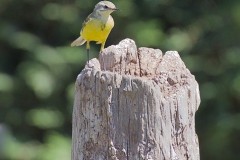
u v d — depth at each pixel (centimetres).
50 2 1745
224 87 1648
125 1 1677
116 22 1670
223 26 1695
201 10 1734
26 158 1590
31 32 1731
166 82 625
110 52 654
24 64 1647
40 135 1677
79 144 618
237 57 1666
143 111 595
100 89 602
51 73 1647
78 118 618
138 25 1656
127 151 600
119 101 598
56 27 1730
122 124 599
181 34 1691
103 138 605
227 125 1622
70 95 1622
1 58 1703
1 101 1678
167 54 665
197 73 1664
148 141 598
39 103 1684
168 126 604
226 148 1639
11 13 1736
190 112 621
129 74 655
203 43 1695
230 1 1700
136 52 664
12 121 1673
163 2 1725
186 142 616
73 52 1652
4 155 1571
